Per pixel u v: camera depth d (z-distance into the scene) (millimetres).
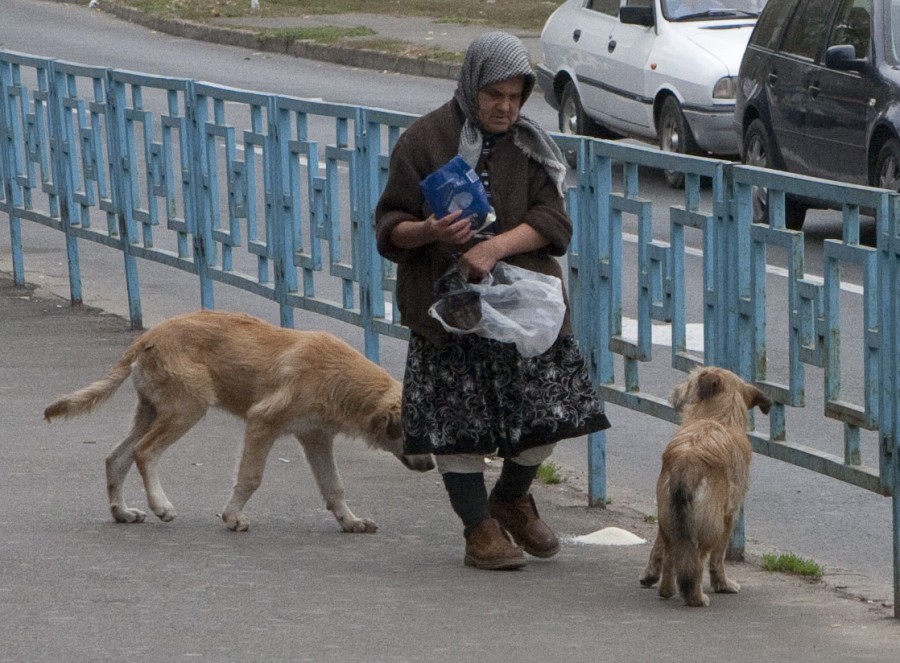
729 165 10195
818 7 23094
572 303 11812
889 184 20828
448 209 9383
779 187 9859
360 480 12625
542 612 9125
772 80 23766
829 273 9477
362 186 13828
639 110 28516
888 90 20766
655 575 9734
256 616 8914
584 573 10148
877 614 9352
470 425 9852
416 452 9914
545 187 9750
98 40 51344
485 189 9672
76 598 9242
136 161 17688
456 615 9008
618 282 11352
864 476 9352
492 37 9555
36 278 22000
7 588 9445
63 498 11867
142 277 22094
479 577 9969
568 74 31094
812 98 22516
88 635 8500
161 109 25688
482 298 9570
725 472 9320
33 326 18719
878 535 11883
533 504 10523
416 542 10859
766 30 24562
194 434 13922
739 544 10734
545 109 37438
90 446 13477
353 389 10703
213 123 16047
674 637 8648
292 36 48500
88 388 11211
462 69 9672
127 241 18078
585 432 9992
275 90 39656
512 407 9898
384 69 44344
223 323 11156
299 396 10742
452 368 9828
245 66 45250
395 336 13625
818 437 14133
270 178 15227
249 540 10781
